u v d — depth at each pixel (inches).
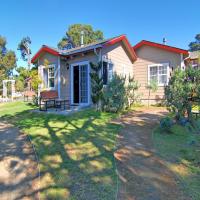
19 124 295.1
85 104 433.4
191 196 112.3
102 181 128.3
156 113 378.9
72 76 457.7
